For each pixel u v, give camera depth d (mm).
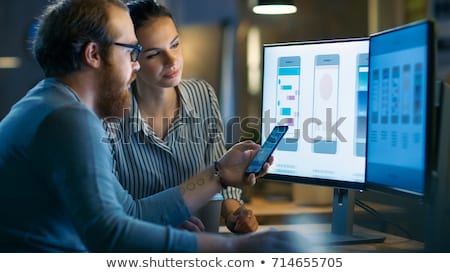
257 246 1531
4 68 6426
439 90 1828
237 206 2373
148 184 2293
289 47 2197
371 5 4797
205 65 5215
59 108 1584
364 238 2104
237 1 5523
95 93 1776
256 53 5297
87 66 1740
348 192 2152
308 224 2469
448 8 4688
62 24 1728
